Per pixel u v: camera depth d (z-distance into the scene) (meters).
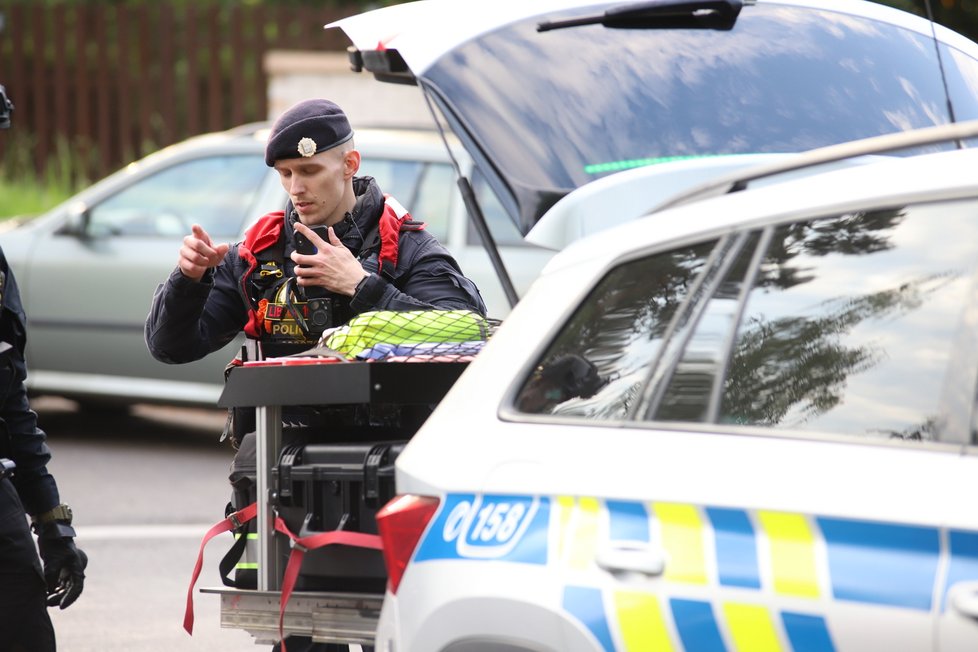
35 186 60.16
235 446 15.45
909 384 9.67
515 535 10.92
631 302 11.28
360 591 13.64
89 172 60.44
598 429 10.98
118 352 34.53
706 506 10.05
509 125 16.31
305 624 13.61
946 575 8.91
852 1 18.56
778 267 10.59
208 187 34.28
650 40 17.34
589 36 17.23
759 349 10.45
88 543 27.70
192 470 34.09
